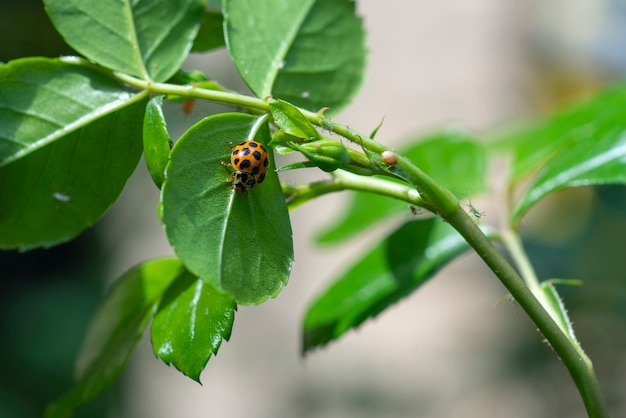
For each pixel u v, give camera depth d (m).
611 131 0.27
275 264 0.20
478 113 0.94
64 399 0.23
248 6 0.23
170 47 0.22
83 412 0.67
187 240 0.20
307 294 0.92
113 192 0.22
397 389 0.78
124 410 0.73
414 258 0.26
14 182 0.22
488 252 0.20
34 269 0.69
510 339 0.70
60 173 0.22
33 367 0.64
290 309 0.92
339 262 0.93
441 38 1.03
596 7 0.90
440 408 0.73
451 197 0.20
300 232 0.94
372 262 0.27
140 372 0.78
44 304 0.67
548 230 0.67
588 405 0.21
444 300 0.85
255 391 0.84
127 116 0.22
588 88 0.89
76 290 0.69
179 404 0.83
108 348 0.23
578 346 0.21
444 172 0.30
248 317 0.92
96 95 0.22
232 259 0.20
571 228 0.66
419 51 1.02
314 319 0.26
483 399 0.71
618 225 0.59
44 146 0.22
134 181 0.73
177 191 0.20
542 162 0.30
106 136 0.22
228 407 0.83
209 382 0.86
